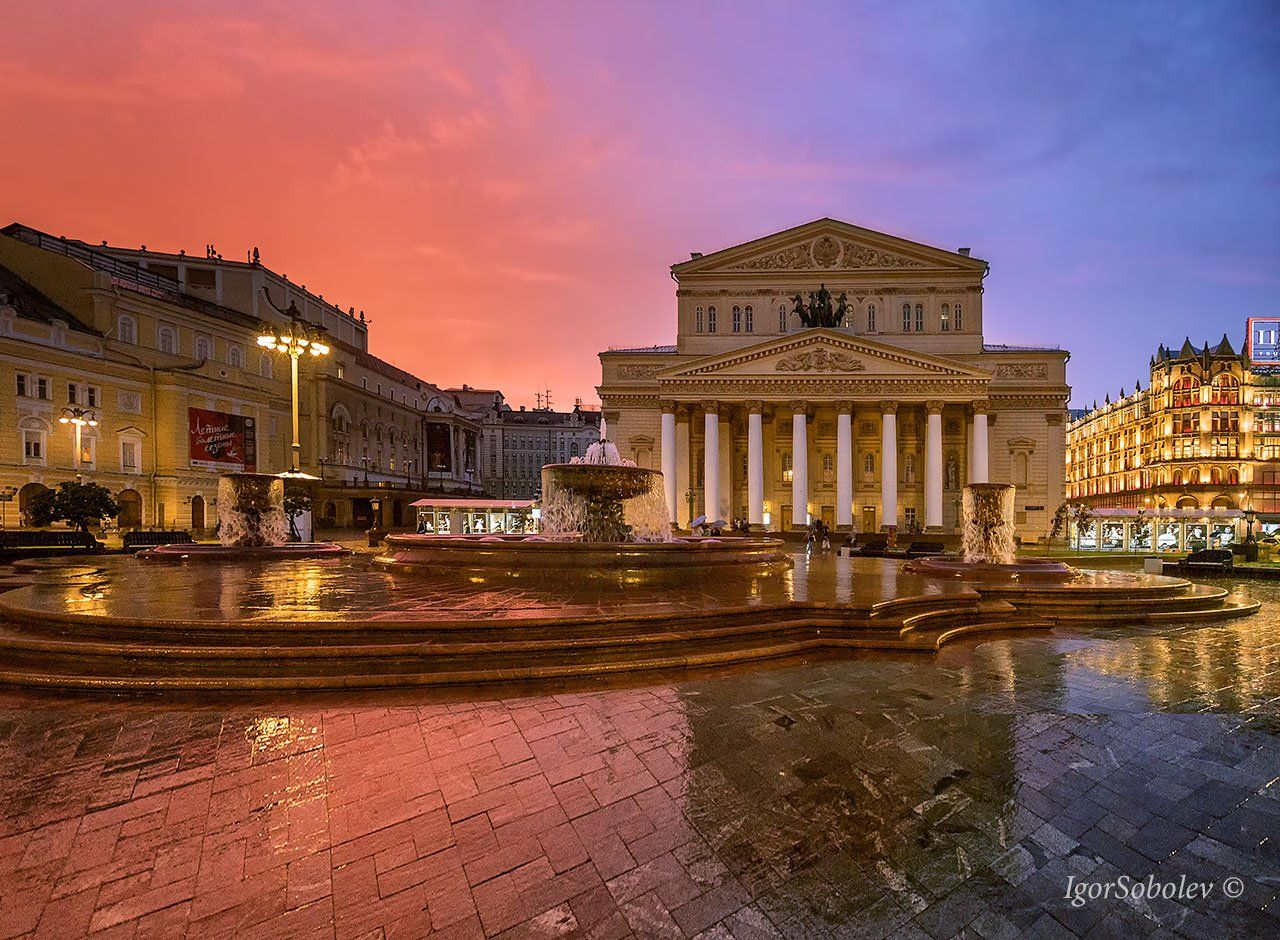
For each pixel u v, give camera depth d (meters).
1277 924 3.37
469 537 14.67
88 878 3.50
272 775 4.61
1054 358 50.31
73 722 5.48
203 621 7.14
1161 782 4.88
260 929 3.18
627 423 53.66
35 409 39.75
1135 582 14.84
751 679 7.09
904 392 46.25
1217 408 74.62
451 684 6.48
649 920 3.30
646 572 11.56
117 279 48.22
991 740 5.57
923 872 3.72
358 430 68.75
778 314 52.88
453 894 3.46
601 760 4.95
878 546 37.75
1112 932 3.29
